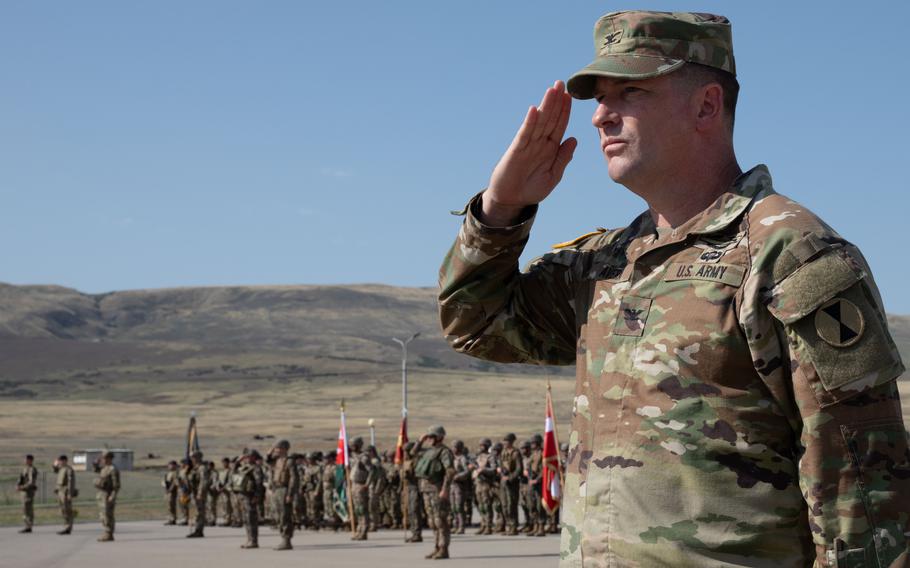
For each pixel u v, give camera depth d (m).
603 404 3.03
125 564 20.41
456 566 19.03
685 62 3.11
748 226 2.92
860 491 2.64
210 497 36.72
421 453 21.33
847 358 2.66
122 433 156.38
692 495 2.80
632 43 3.15
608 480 2.94
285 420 181.88
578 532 3.01
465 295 3.55
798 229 2.80
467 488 28.27
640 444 2.89
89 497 50.41
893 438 2.68
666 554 2.79
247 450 25.23
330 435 142.25
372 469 27.23
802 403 2.71
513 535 27.41
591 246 3.44
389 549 23.45
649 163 3.15
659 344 2.93
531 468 27.17
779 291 2.75
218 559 21.44
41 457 103.62
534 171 3.40
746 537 2.75
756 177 3.03
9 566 20.19
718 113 3.17
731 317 2.84
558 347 3.63
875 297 2.77
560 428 130.12
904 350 119.75
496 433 136.12
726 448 2.80
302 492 32.19
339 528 31.55
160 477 69.56
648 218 3.31
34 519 38.22
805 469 2.69
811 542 2.82
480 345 3.68
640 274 3.10
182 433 154.75
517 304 3.59
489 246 3.44
